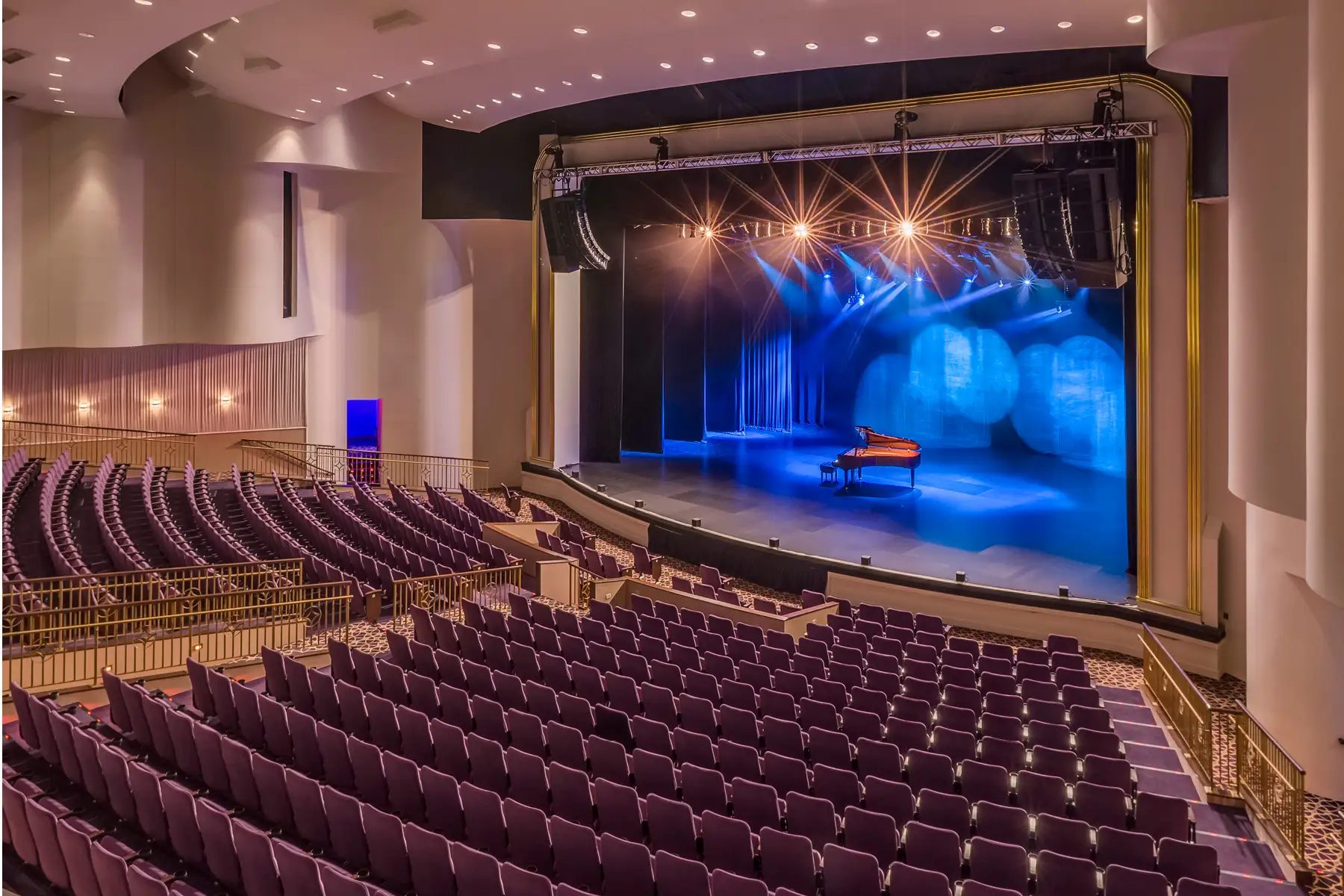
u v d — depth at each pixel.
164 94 16.83
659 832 6.14
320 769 7.09
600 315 21.72
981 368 24.14
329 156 18.02
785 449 24.27
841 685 8.82
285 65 14.44
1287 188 8.10
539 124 19.44
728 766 7.25
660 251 22.88
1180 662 12.38
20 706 7.31
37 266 16.02
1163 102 12.53
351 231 19.23
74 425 17.12
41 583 9.73
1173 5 8.69
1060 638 11.38
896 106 15.05
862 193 15.62
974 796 7.04
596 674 8.77
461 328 20.38
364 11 12.38
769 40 13.23
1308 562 6.69
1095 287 12.52
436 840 5.50
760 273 25.52
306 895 5.16
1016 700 8.82
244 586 11.01
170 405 18.08
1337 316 6.27
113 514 13.09
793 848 5.69
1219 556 12.23
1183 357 12.44
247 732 7.60
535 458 20.81
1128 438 14.00
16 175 15.69
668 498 18.72
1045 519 17.23
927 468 22.06
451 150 19.64
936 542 15.72
